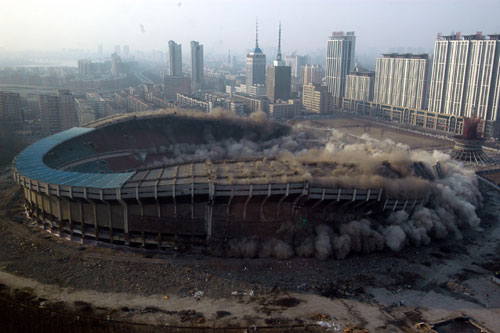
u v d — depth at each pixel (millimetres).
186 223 125938
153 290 104125
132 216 125062
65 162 180000
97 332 88188
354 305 101375
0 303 96312
